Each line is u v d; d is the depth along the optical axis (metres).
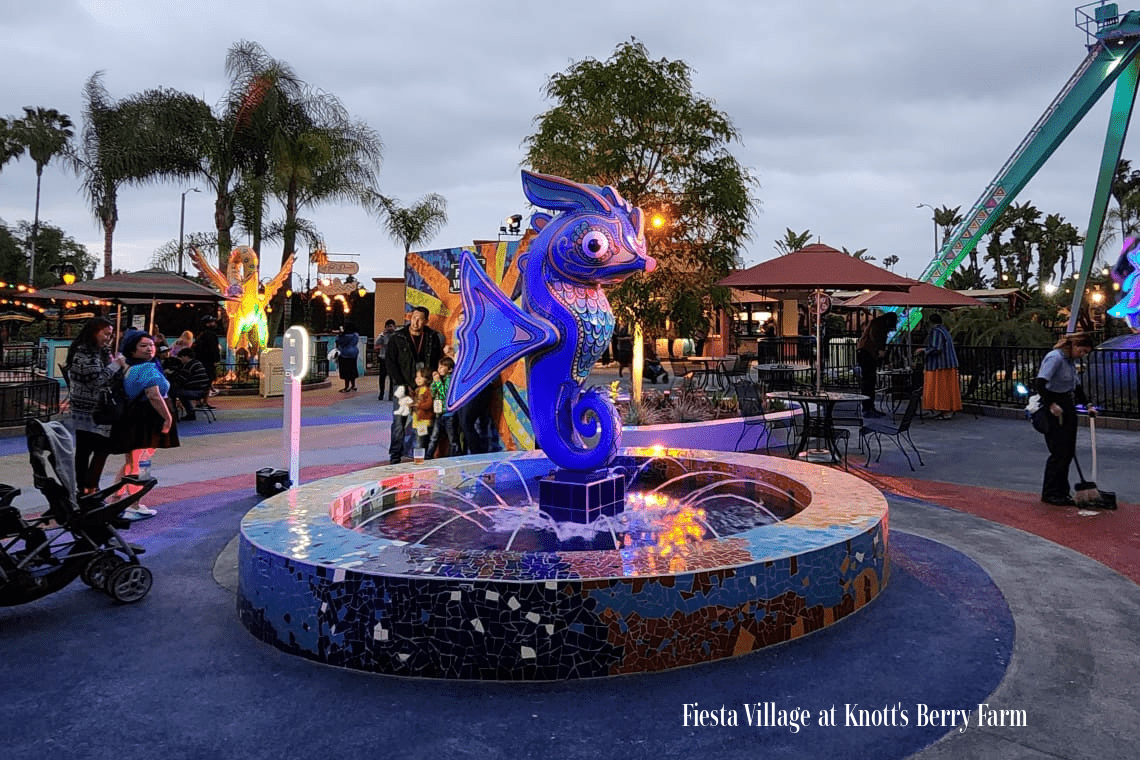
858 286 10.11
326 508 5.18
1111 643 4.01
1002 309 24.31
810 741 3.06
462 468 6.93
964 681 3.56
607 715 3.28
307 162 26.86
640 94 13.17
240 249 24.16
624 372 26.62
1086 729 3.14
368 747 3.04
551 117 13.52
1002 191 26.39
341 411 16.84
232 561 5.71
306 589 3.91
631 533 5.46
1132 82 22.50
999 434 12.76
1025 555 5.69
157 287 15.27
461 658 3.64
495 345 5.62
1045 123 25.05
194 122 26.94
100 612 4.62
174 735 3.14
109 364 7.03
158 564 5.63
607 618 3.63
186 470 9.62
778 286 10.26
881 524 4.80
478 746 3.04
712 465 7.12
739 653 3.85
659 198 13.69
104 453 7.01
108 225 29.66
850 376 21.61
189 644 4.11
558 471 5.89
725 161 13.69
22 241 60.28
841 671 3.67
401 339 9.73
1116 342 16.69
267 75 27.06
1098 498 7.27
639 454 7.57
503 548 5.10
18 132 54.12
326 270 33.47
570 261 5.47
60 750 3.02
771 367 16.58
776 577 3.97
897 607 4.53
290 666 3.82
